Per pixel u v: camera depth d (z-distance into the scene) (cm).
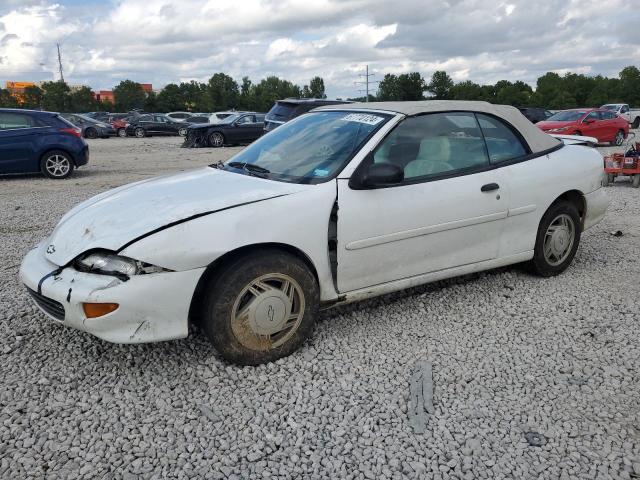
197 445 277
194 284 320
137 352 365
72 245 334
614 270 527
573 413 303
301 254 355
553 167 474
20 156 1151
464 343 381
